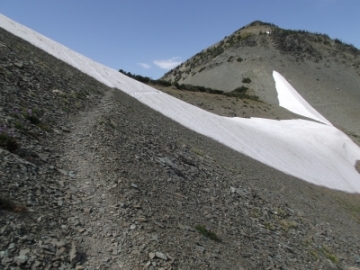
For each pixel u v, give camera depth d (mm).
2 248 7109
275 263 12312
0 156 10367
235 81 139750
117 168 13328
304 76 144375
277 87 129625
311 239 17234
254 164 32844
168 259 9172
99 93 27391
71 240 8508
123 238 9328
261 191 22016
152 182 13906
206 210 14188
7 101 14695
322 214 24594
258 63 152875
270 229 15891
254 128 55875
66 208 9742
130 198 11539
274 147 48750
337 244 18453
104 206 10570
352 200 41344
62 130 15422
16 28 36094
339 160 61281
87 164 12922
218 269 9938
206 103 67438
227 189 18469
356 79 149375
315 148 61125
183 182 15906
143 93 42188
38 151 12211
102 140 15633
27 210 8711
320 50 179250
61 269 7418
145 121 25141
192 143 27172
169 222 11312
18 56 22469
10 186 9266
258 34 192500
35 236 7965
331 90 133125
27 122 13961
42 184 10297
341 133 78688
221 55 173375
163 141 21578
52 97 19000
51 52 34375
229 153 32000
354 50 190500
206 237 11625
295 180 35844
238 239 12891
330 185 44188
